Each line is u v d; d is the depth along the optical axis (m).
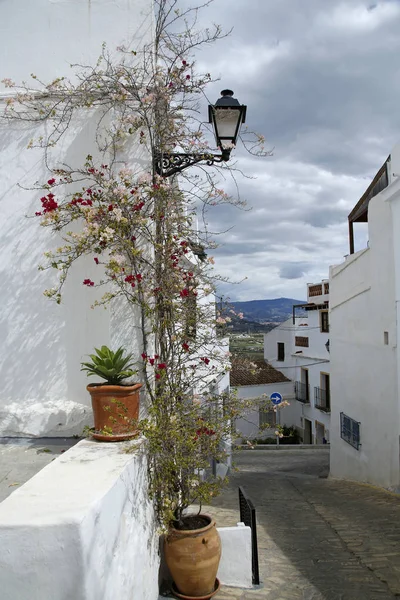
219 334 4.65
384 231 9.96
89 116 5.05
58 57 5.16
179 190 4.80
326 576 4.94
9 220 5.06
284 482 12.98
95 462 3.29
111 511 2.83
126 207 4.37
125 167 4.62
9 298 5.01
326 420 25.56
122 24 5.10
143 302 4.33
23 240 5.04
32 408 4.89
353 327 12.16
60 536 2.35
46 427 4.88
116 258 4.20
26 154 5.09
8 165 5.09
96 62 5.12
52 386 4.94
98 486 2.82
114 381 4.07
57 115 5.08
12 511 2.48
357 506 8.60
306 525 7.29
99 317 4.84
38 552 2.35
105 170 4.82
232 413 4.40
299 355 28.66
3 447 4.76
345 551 5.83
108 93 4.89
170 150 4.92
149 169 4.83
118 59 5.07
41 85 5.15
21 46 5.20
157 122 4.82
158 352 4.57
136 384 4.08
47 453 4.63
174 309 4.39
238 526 4.57
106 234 4.11
